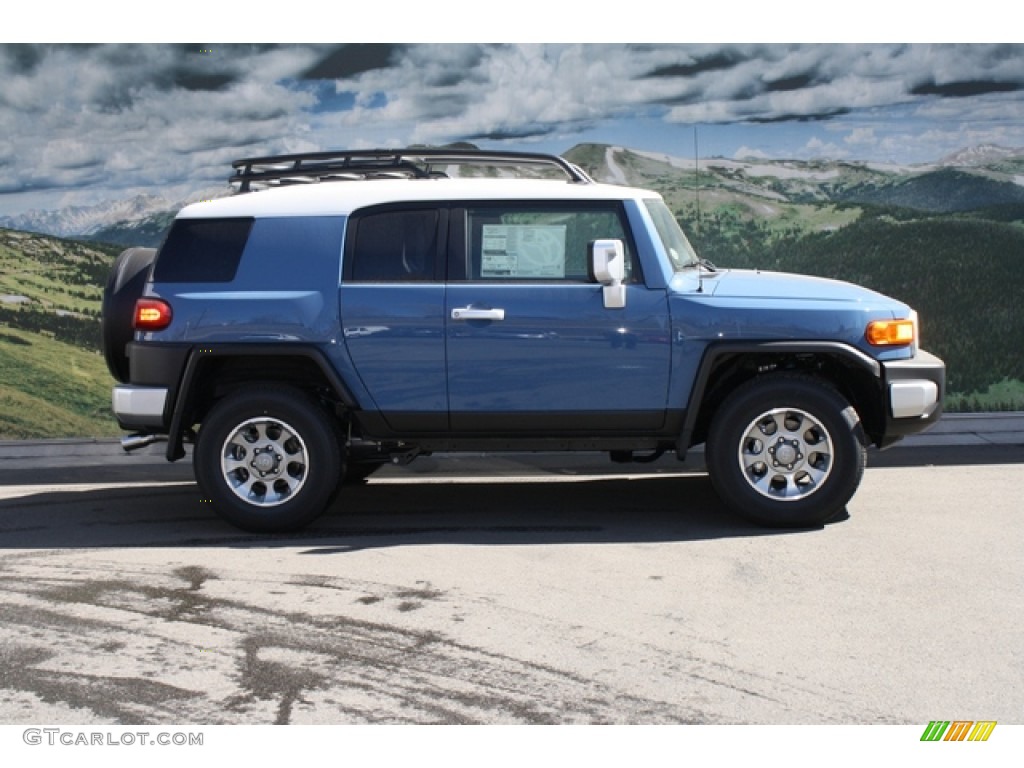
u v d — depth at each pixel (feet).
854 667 15.34
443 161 24.21
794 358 23.11
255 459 22.57
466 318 22.17
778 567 19.76
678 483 27.14
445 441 22.86
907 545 21.01
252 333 22.44
